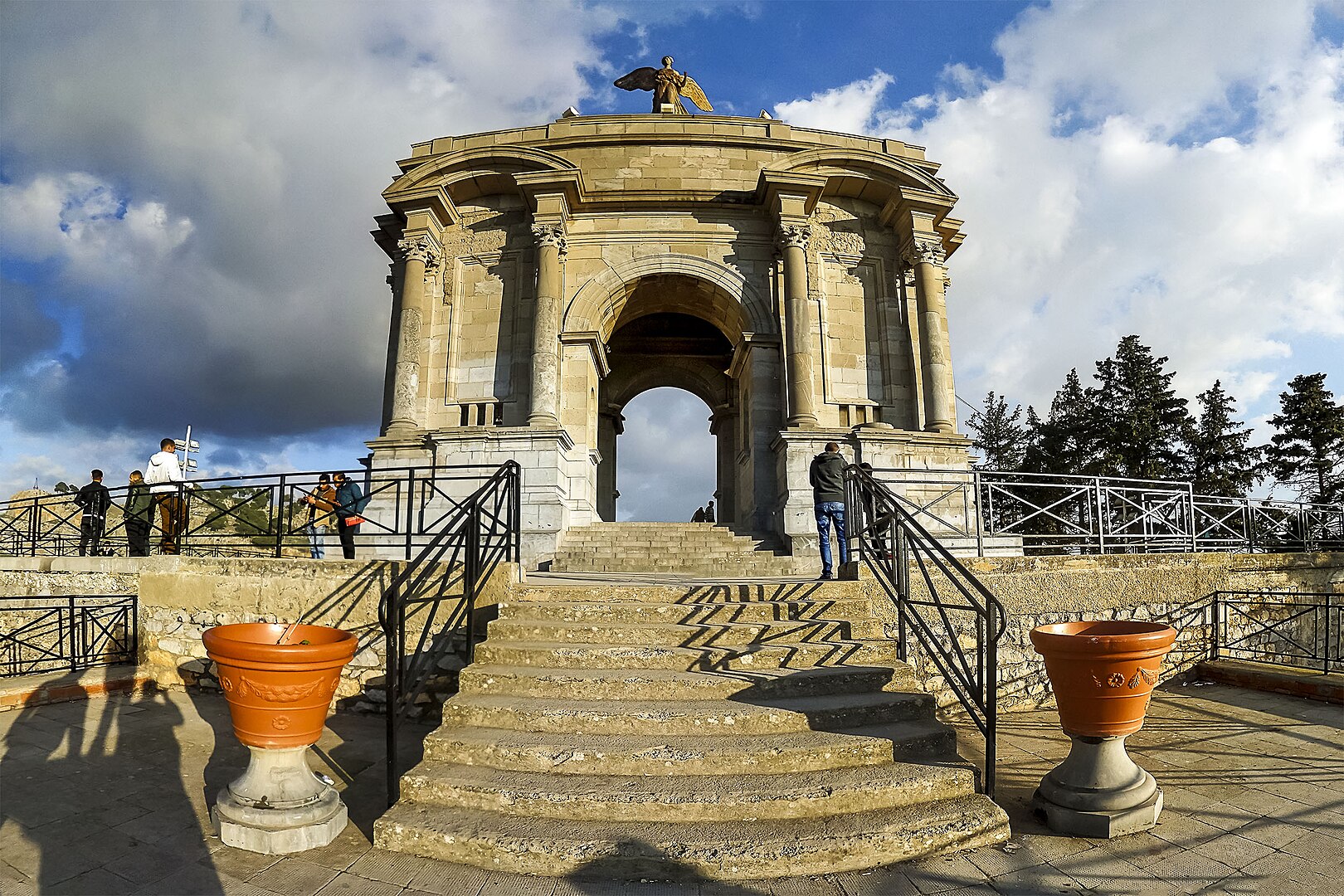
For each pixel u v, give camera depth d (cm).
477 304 1744
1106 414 4019
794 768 559
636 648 700
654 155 1798
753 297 1739
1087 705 557
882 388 1747
